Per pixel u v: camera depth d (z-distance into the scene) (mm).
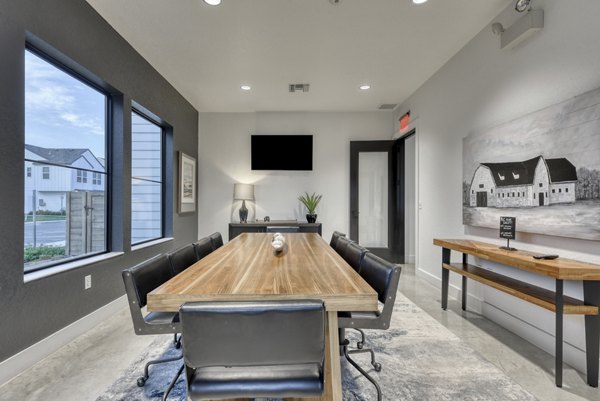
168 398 1649
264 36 2988
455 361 2027
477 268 2791
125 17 2674
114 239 3004
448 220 3482
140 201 3885
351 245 2236
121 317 2771
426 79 4016
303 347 977
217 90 4438
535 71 2242
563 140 1978
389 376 1856
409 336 2404
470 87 3062
